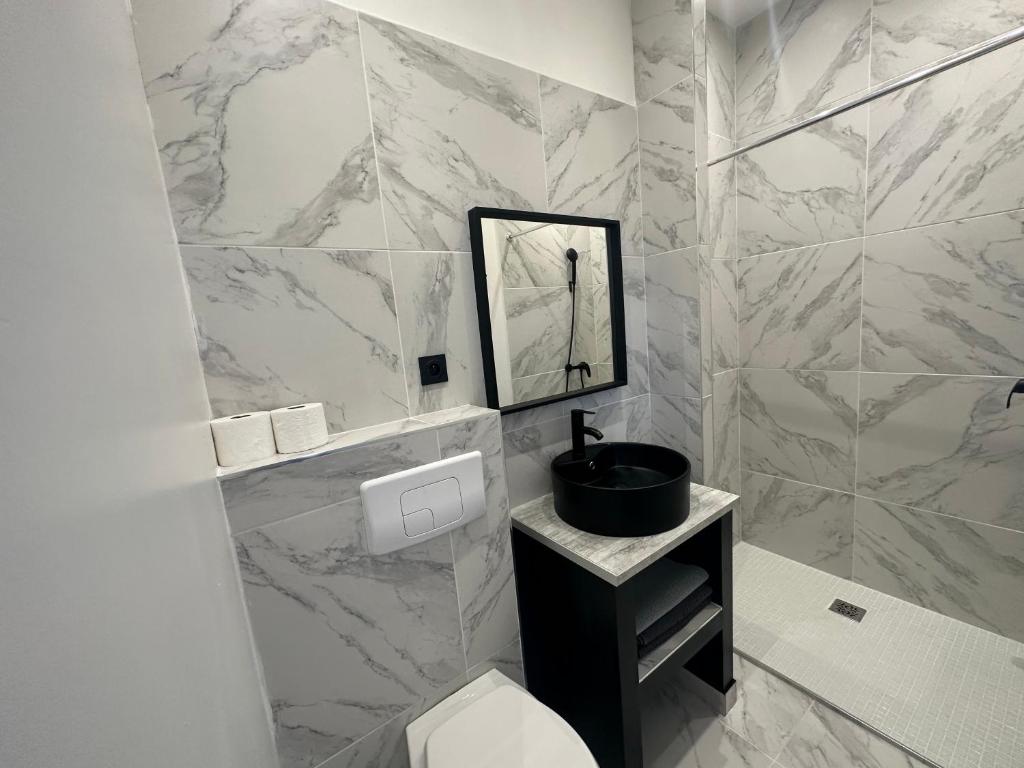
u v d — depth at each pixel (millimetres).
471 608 1105
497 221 1247
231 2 865
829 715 1327
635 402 1706
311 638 889
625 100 1561
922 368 1494
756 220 1831
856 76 1505
